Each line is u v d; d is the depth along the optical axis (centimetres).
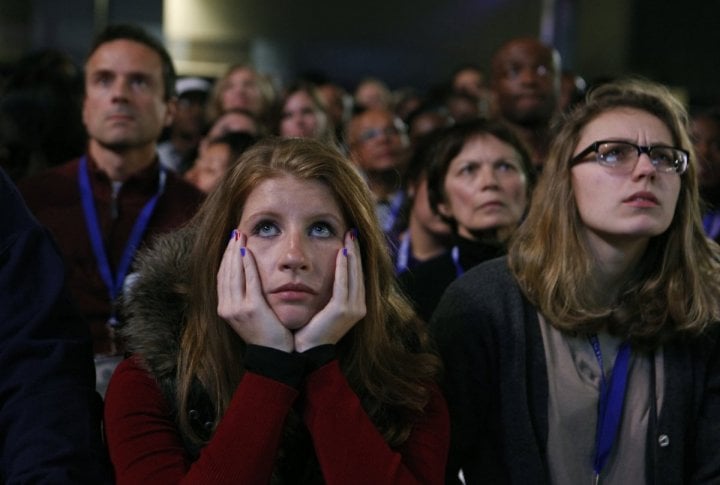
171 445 181
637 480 212
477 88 683
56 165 395
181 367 184
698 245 222
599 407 213
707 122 425
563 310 213
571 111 230
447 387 215
